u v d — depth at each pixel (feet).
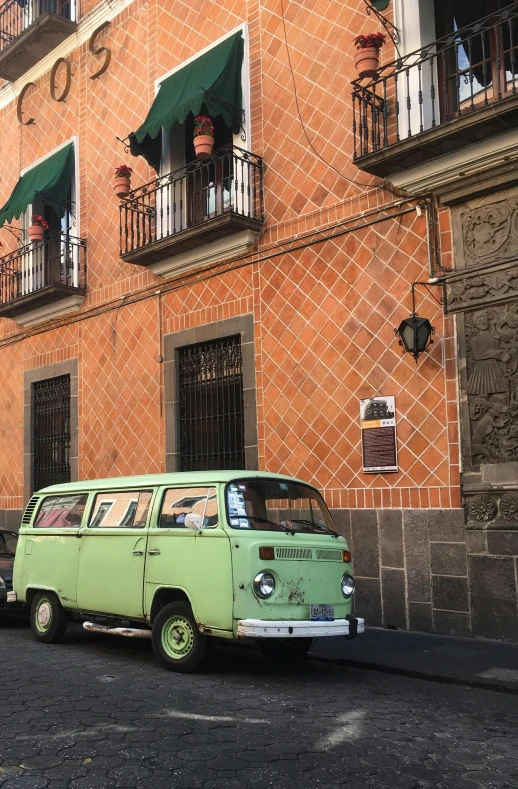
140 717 18.20
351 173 33.91
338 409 33.47
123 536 25.84
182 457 40.86
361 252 33.27
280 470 35.37
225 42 39.65
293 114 36.45
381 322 32.30
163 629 23.95
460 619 28.96
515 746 16.79
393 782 14.47
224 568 22.31
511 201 28.96
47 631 28.71
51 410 50.65
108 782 14.08
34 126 53.78
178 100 39.24
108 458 44.91
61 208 49.14
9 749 15.83
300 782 14.29
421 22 31.86
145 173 44.55
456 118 28.76
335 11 35.09
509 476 28.22
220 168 40.52
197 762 15.17
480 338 29.40
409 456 30.91
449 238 30.60
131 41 46.11
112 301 45.80
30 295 48.39
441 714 19.25
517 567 27.68
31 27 49.55
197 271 40.55
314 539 24.16
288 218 36.27
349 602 24.57
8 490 53.16
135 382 43.68
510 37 28.19
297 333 35.40
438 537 29.81
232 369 38.83
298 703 19.93
